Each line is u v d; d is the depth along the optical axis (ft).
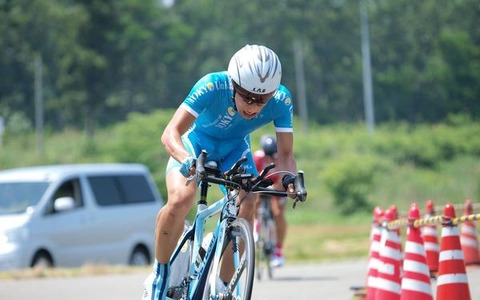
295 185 28.99
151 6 423.64
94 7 370.94
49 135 344.90
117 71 390.63
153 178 240.32
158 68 428.56
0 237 78.23
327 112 433.48
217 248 29.40
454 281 35.76
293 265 81.61
